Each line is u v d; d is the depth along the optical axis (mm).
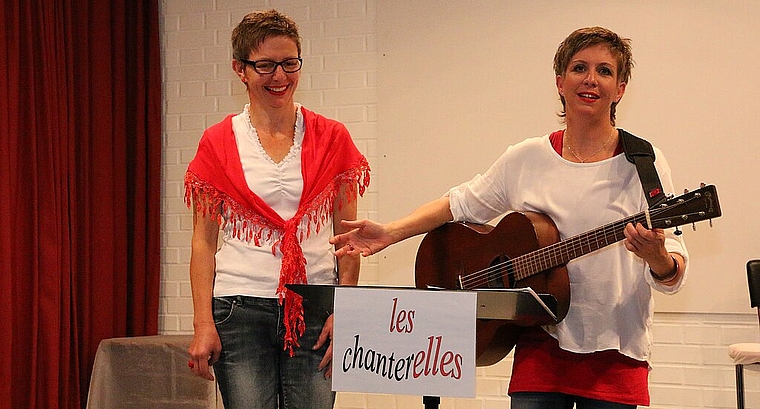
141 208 4348
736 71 3643
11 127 3537
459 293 1749
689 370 3697
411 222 2471
